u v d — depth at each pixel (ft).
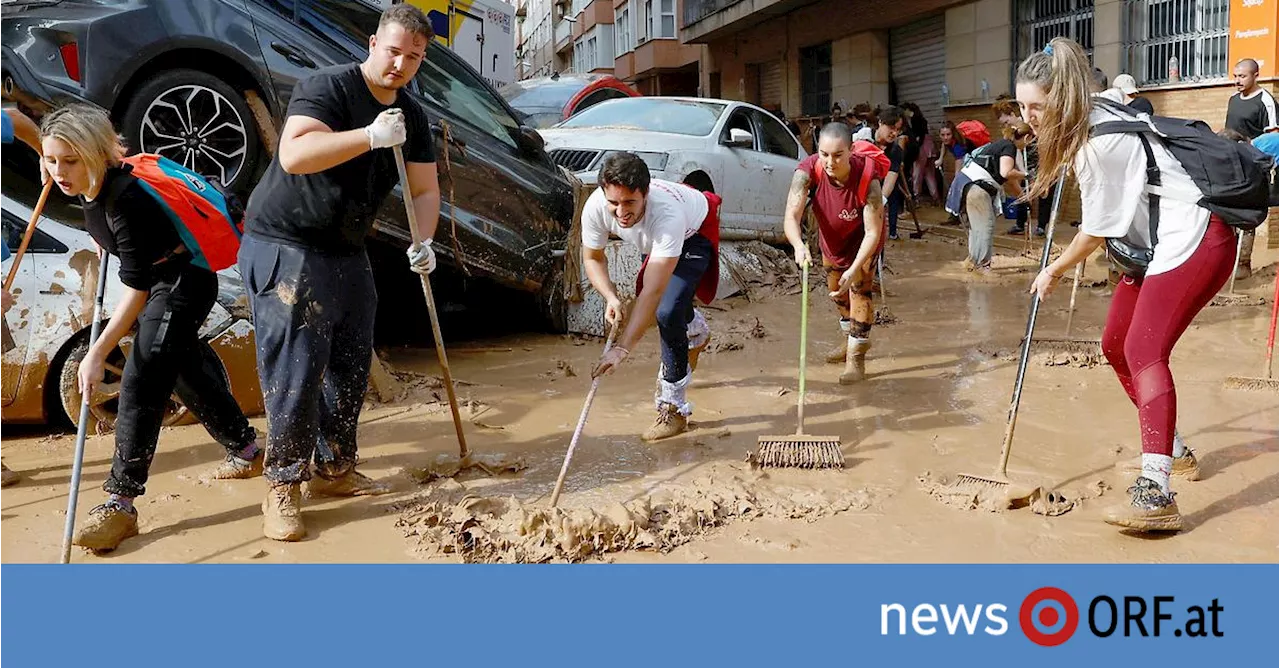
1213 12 42.27
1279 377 19.90
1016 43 53.11
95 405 16.65
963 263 36.81
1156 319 12.65
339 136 11.82
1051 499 13.55
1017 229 44.50
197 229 12.66
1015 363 21.74
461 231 22.68
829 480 14.74
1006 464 14.75
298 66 20.89
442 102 22.72
